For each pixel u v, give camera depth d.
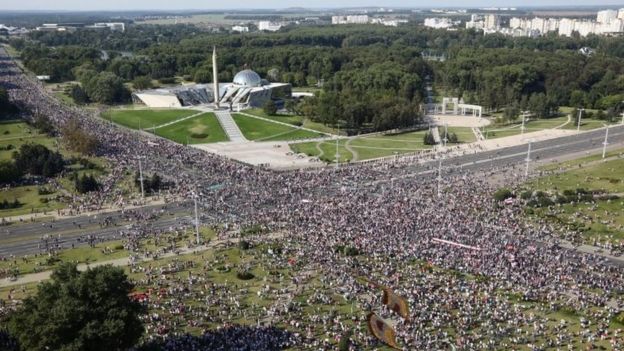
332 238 155.00
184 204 191.50
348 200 189.38
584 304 120.19
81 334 96.25
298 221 169.75
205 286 132.12
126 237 164.50
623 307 119.00
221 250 153.12
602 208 184.12
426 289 126.69
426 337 108.44
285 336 110.44
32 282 137.75
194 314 119.31
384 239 153.25
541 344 106.25
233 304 123.50
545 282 129.62
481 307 119.31
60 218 181.38
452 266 137.75
